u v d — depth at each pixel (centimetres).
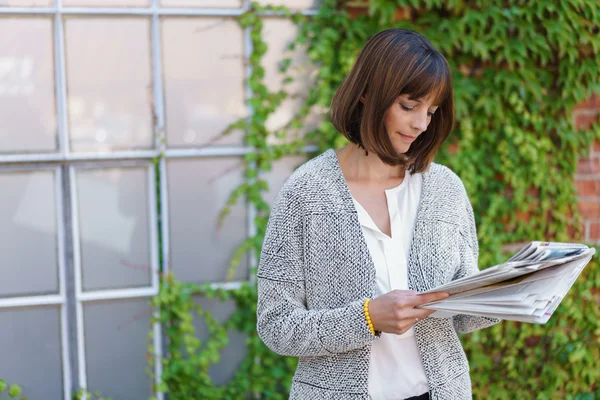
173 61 289
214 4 291
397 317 148
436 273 167
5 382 282
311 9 298
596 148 315
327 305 164
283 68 297
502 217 311
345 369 162
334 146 298
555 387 315
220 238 297
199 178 294
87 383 289
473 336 308
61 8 278
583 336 315
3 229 280
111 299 289
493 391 314
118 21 284
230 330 300
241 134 296
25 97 278
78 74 282
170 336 292
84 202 285
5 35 275
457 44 296
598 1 301
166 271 291
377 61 159
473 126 307
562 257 143
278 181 302
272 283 166
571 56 301
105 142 286
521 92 302
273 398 299
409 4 299
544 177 310
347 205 166
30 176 281
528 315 139
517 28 301
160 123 289
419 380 164
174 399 293
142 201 290
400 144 163
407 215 172
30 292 283
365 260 163
